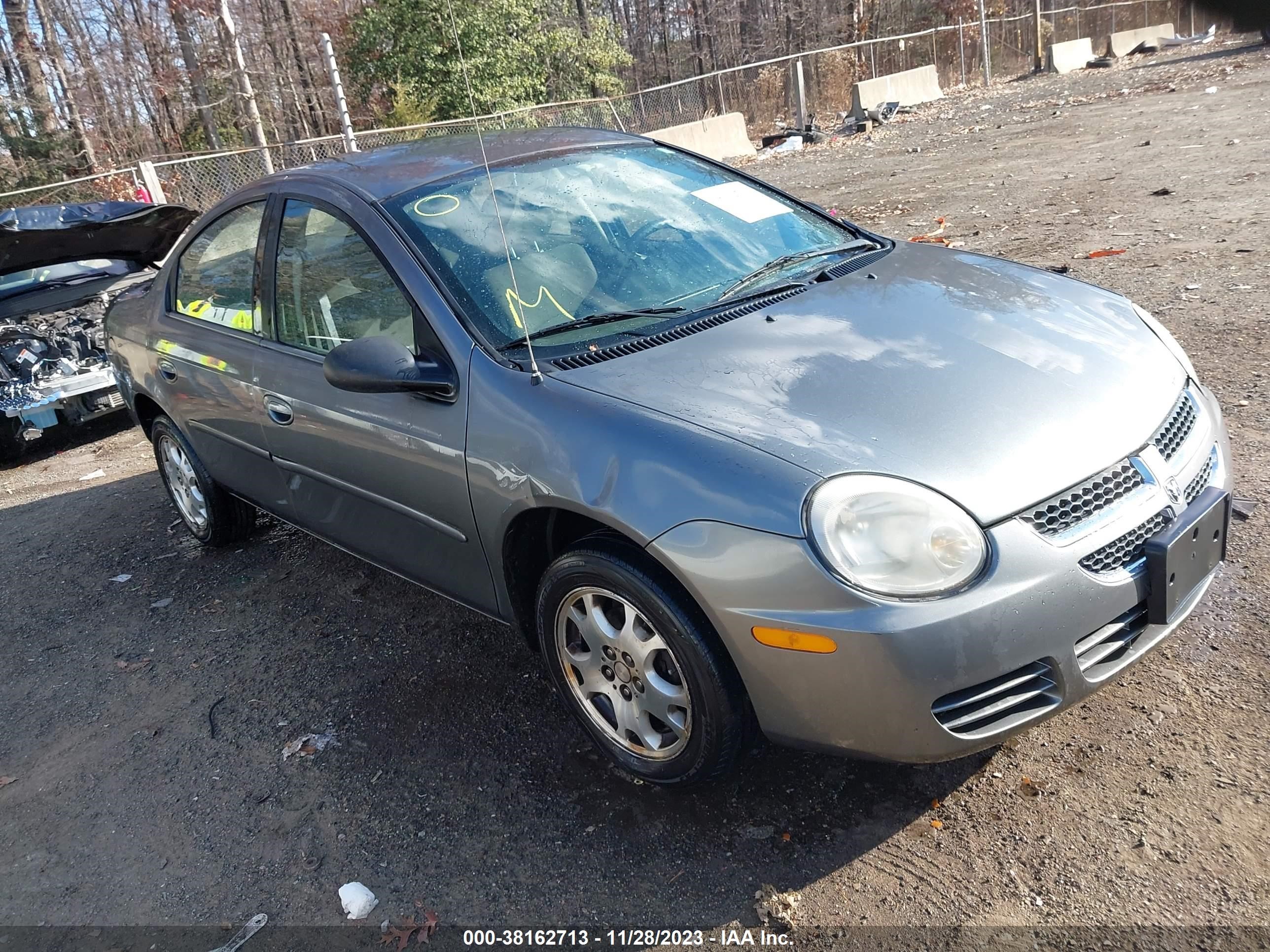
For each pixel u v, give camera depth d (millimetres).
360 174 3389
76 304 7652
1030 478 2137
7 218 6281
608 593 2455
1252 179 8164
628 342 2709
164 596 4348
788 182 13523
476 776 2818
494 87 19375
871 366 2477
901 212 9648
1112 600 2146
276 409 3451
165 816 2883
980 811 2395
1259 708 2551
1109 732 2570
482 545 2801
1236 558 3203
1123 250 6793
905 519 2037
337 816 2754
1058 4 30828
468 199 3193
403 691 3293
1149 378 2539
